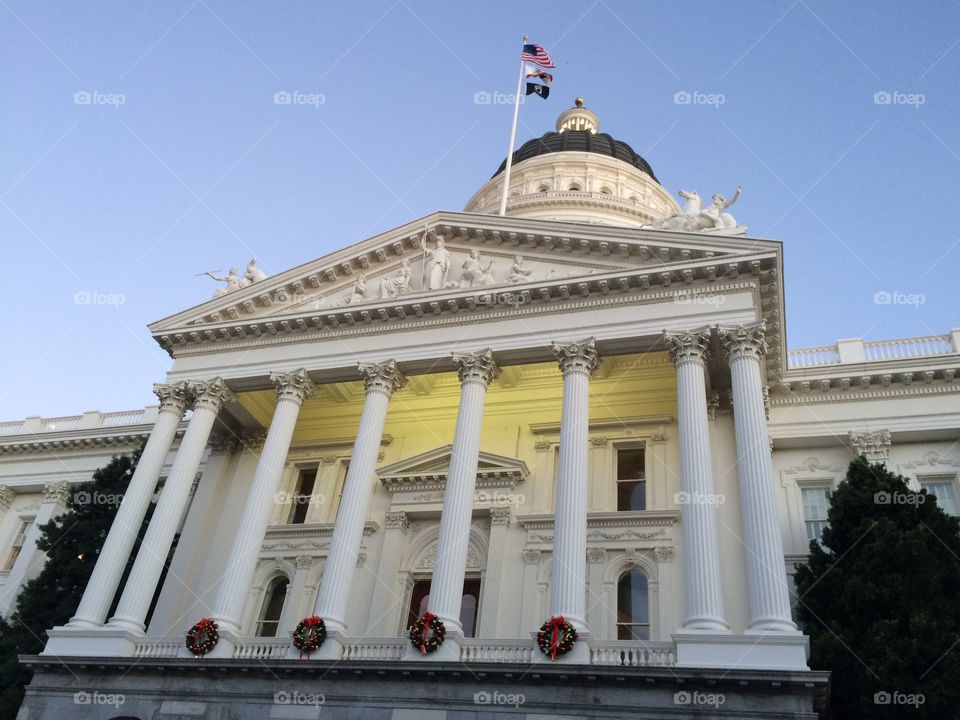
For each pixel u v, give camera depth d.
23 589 36.28
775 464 32.69
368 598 30.66
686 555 23.00
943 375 31.78
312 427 36.59
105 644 26.69
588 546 28.75
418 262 33.03
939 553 24.55
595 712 21.00
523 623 28.02
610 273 28.22
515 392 34.00
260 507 28.86
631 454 31.48
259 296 33.88
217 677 25.00
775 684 19.89
